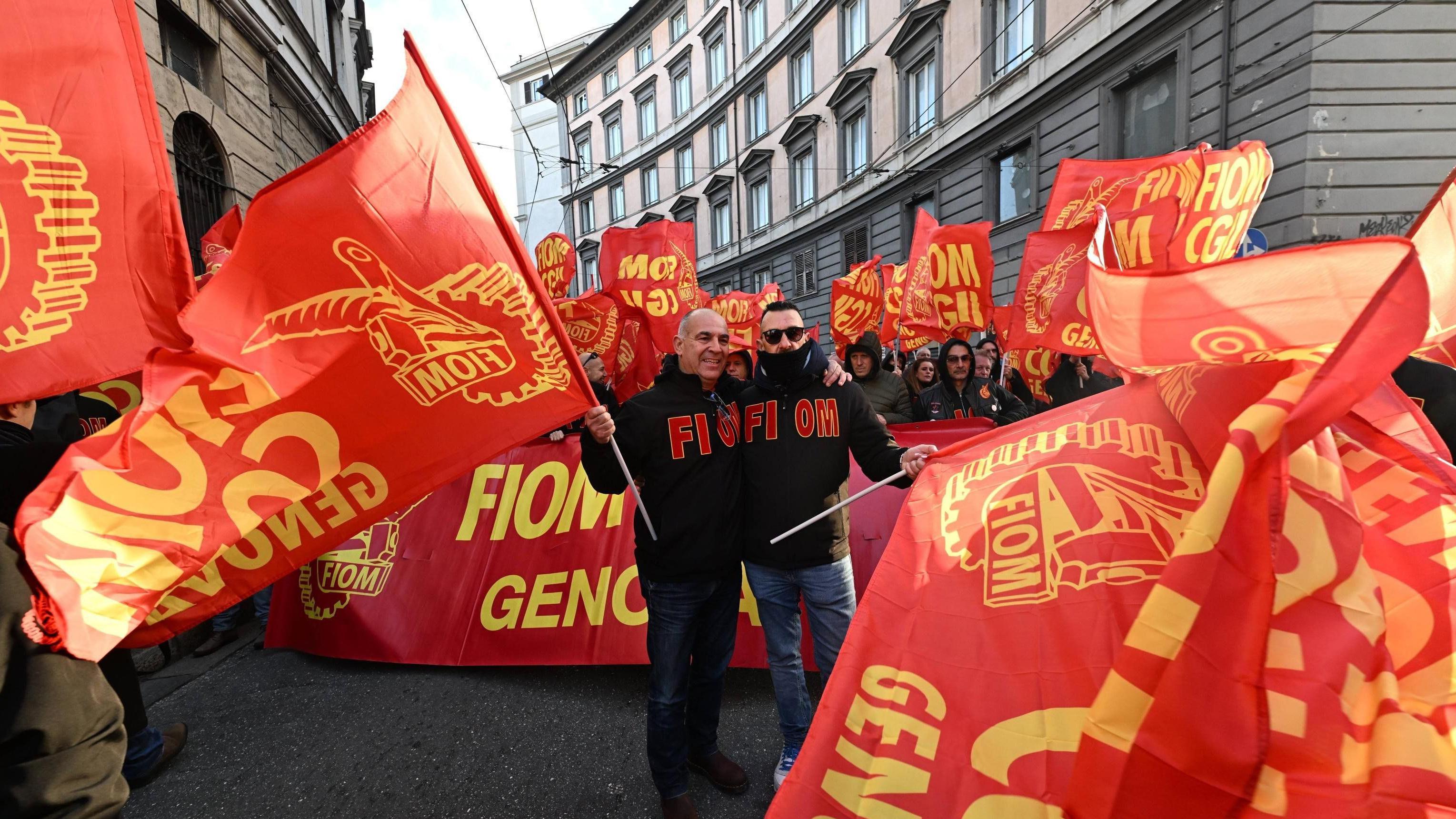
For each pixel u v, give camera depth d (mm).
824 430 2172
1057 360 4805
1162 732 929
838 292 6871
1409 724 889
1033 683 1250
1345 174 8109
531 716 2703
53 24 1349
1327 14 7984
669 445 2096
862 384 5051
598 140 33969
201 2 8047
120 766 1227
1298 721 896
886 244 17812
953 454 1740
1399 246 904
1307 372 982
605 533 3209
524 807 2172
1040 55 12508
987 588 1419
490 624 3145
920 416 4629
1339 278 980
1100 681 1185
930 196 16125
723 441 2154
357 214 1478
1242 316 1075
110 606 1197
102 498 1236
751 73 23375
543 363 1690
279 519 1437
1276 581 934
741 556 2219
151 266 1448
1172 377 1318
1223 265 1076
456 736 2586
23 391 1345
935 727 1304
